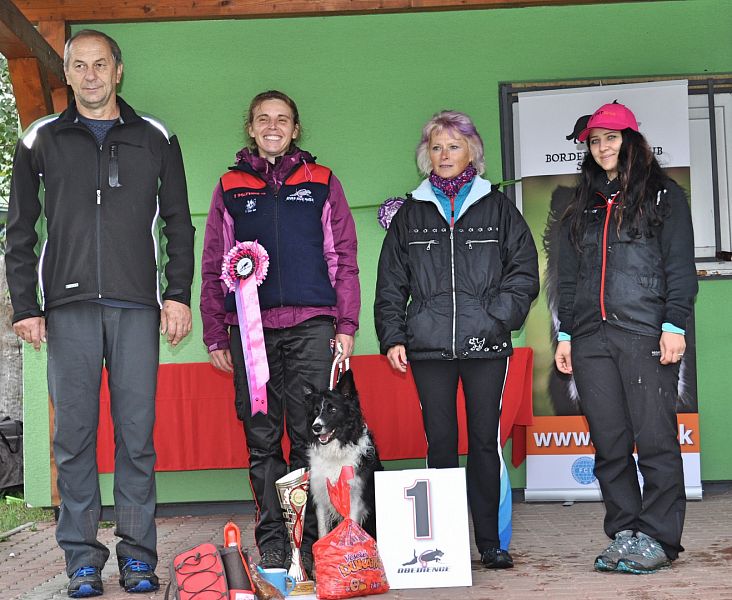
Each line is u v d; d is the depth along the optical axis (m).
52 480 6.00
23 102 5.39
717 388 6.11
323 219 3.93
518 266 3.71
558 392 5.95
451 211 3.77
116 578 3.86
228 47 6.23
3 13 4.65
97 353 3.58
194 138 6.22
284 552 3.80
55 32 5.99
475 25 6.22
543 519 5.25
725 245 6.14
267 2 6.08
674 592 3.20
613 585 3.36
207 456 5.64
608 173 3.81
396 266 3.82
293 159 3.89
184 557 3.05
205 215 6.20
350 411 3.82
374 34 6.23
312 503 3.85
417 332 3.66
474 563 3.91
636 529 3.70
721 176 6.17
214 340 3.97
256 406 3.68
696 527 4.77
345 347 3.86
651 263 3.64
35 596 3.55
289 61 6.23
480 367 3.65
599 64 6.21
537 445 5.92
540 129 6.09
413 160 6.22
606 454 3.73
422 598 3.26
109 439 5.62
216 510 6.12
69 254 3.54
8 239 3.59
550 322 6.03
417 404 5.58
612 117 3.68
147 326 3.64
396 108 6.23
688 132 5.99
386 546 3.48
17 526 5.68
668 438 3.62
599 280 3.71
